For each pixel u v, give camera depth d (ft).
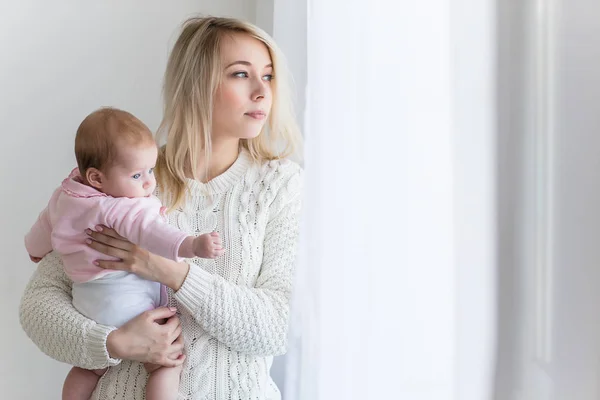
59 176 7.11
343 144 4.10
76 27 7.08
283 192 5.31
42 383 7.13
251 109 5.25
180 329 4.94
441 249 3.43
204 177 5.42
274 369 6.49
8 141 6.94
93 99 7.16
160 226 4.62
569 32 2.63
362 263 3.92
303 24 6.22
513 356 2.87
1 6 6.84
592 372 2.60
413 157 3.58
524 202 2.85
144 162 4.73
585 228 2.61
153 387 4.79
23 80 6.95
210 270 5.10
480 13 3.02
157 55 7.32
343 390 4.05
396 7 3.71
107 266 4.82
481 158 3.01
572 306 2.65
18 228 7.02
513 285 2.88
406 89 3.64
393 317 3.67
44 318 4.92
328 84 4.27
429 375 3.47
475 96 3.04
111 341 4.70
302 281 4.42
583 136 2.60
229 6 7.44
